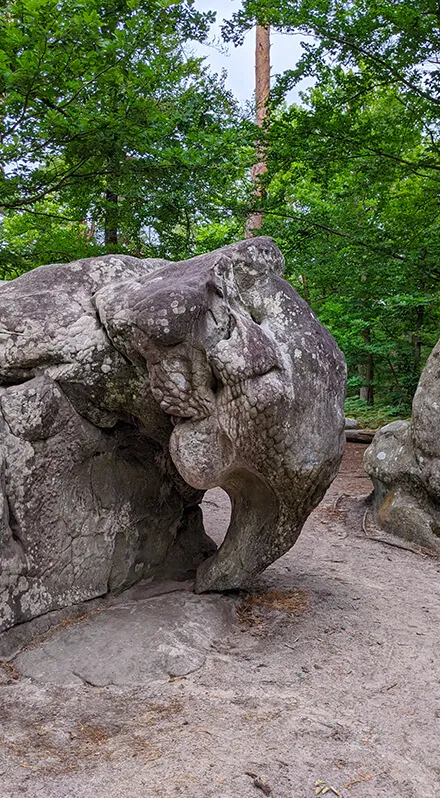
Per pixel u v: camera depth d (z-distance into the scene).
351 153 8.23
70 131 5.80
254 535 3.32
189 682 2.65
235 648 3.00
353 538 5.15
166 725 2.34
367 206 11.60
